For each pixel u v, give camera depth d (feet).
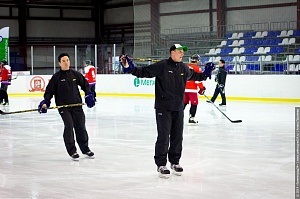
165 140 19.49
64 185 18.90
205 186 18.49
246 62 61.87
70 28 102.01
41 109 22.45
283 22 71.97
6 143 29.32
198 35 78.74
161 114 19.26
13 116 44.73
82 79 23.13
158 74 18.98
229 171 21.12
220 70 52.08
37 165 22.75
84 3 102.73
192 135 31.83
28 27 98.37
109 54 74.79
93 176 20.38
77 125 23.66
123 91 68.90
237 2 76.13
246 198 16.80
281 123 37.73
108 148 27.25
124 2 100.07
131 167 22.12
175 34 80.89
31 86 72.59
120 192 17.76
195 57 35.47
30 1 97.09
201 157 24.34
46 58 88.99
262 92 57.06
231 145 27.96
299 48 68.74
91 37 103.09
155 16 82.94
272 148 26.94
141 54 82.84
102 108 51.47
